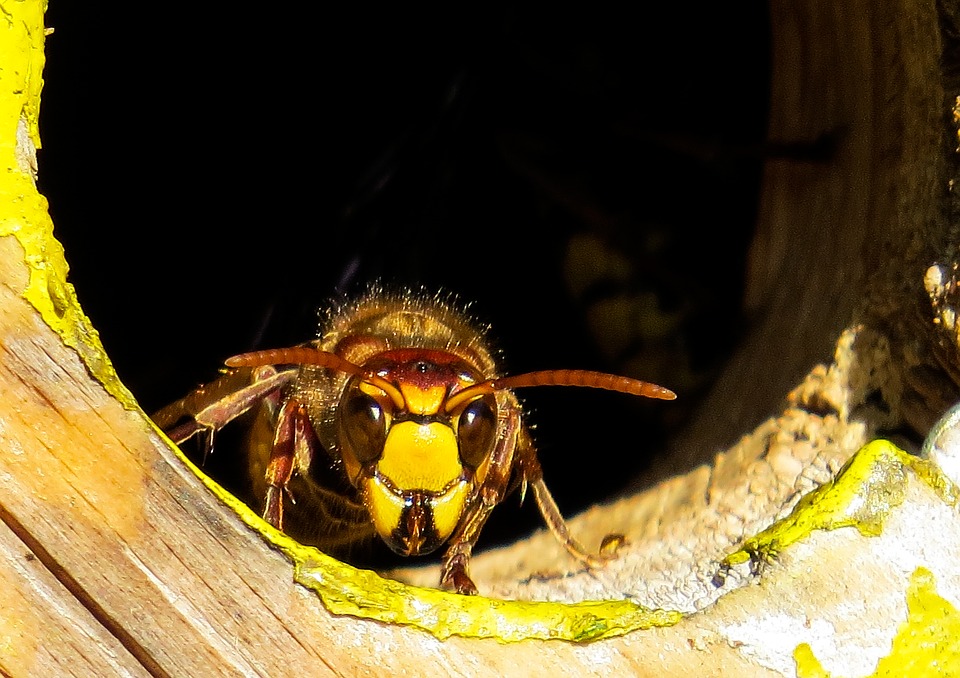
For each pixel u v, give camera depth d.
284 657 0.09
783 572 0.09
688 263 0.12
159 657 0.09
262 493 0.11
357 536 0.11
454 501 0.10
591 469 0.12
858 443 0.10
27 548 0.09
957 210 0.09
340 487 0.10
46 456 0.09
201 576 0.09
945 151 0.09
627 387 0.10
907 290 0.09
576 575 0.10
